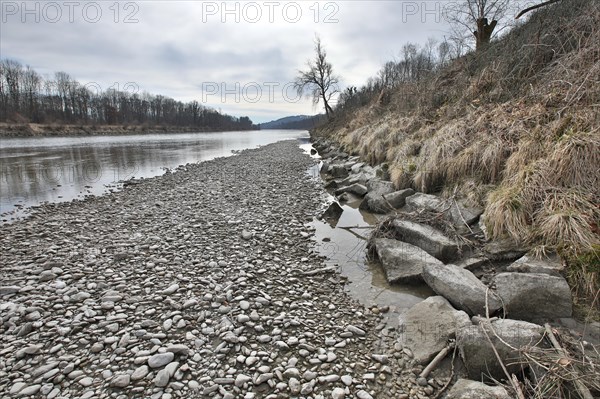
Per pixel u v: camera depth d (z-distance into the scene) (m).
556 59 8.91
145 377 3.61
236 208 10.78
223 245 7.52
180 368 3.70
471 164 7.95
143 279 5.89
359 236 8.23
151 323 4.52
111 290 5.41
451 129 9.68
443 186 8.56
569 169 5.50
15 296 5.30
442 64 17.67
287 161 23.84
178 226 8.84
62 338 4.25
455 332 3.93
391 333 4.48
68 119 74.00
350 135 22.75
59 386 3.48
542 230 5.11
